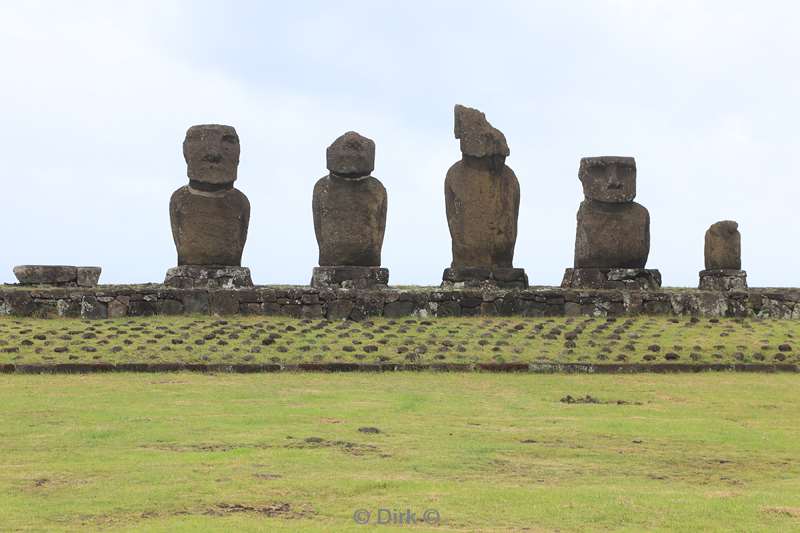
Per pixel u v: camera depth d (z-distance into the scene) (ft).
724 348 80.59
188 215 101.86
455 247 105.19
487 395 65.41
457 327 88.12
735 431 54.90
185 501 40.78
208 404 60.59
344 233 103.04
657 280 106.83
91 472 44.93
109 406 59.72
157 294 91.97
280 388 66.74
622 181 107.24
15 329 83.41
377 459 47.70
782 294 96.53
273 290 93.04
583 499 41.24
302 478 44.06
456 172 105.50
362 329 86.89
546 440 52.21
